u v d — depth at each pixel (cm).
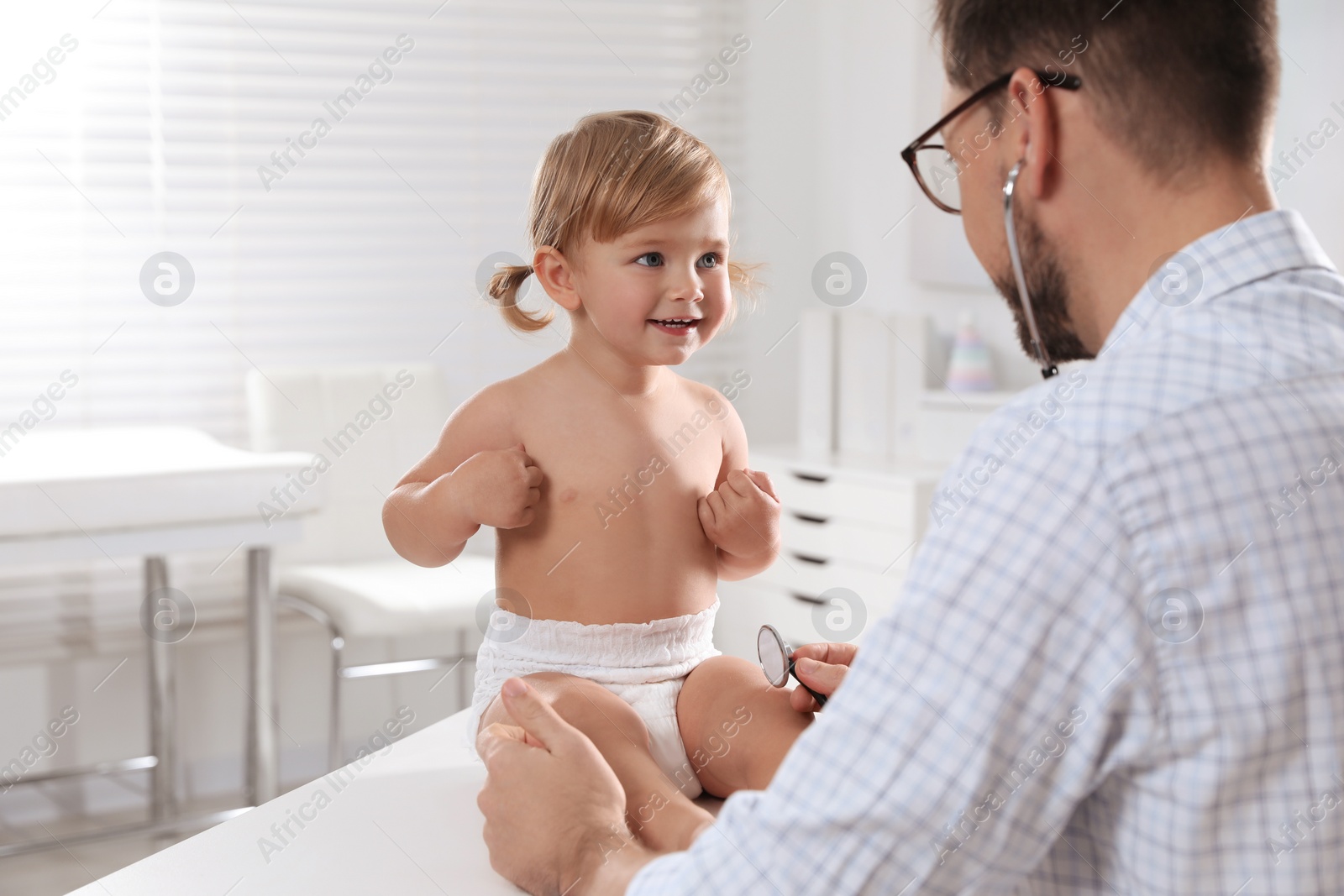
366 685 264
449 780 90
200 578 249
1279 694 49
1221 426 50
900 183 275
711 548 96
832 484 242
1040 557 50
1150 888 52
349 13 265
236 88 258
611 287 90
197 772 253
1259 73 54
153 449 208
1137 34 54
